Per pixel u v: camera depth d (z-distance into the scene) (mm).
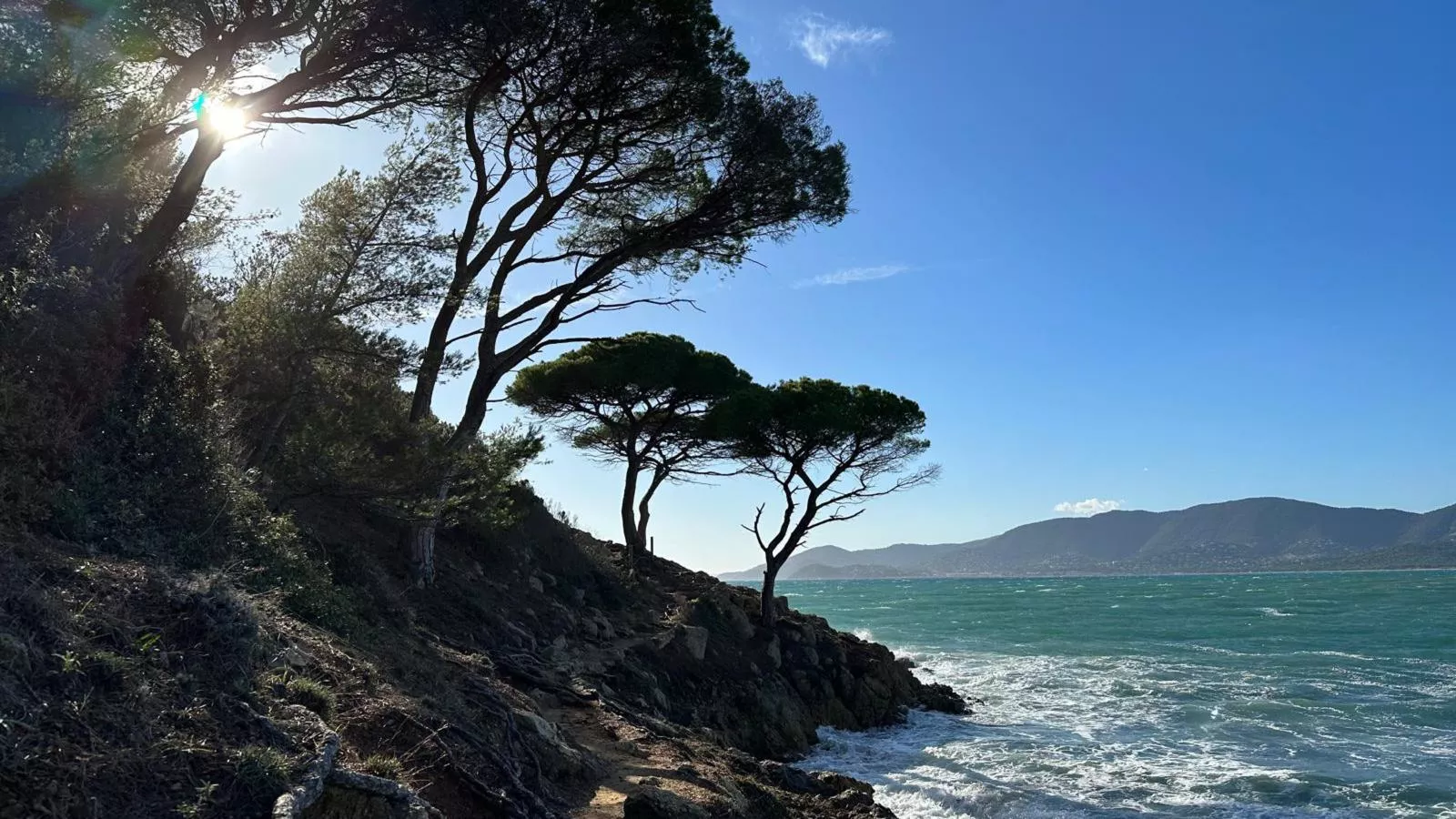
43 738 4047
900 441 30141
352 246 13398
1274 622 67188
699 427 31797
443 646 12578
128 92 11625
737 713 21078
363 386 12469
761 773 13297
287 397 11562
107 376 8922
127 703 4625
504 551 22156
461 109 15438
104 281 9812
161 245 11664
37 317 8234
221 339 12031
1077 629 64375
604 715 13008
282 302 11742
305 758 5020
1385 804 16359
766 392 29719
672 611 25938
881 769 19000
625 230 17234
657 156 16281
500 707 9633
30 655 4453
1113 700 29547
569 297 16625
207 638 5609
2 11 9766
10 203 9320
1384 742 22344
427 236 14203
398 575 15852
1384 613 72688
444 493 13797
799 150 16406
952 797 16156
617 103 15188
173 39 12234
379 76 13562
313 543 12477
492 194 16078
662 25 14180
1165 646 49781
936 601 123500
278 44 12828
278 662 6375
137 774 4246
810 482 29109
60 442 7645
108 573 5871
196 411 10125
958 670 38875
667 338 32125
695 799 9484
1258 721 25188
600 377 30641
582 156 16031
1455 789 17156
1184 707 27531
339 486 11836
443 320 15008
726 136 15961
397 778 6117
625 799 8805
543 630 19000
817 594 171125
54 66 10164
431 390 14648
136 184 11945
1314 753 20797
